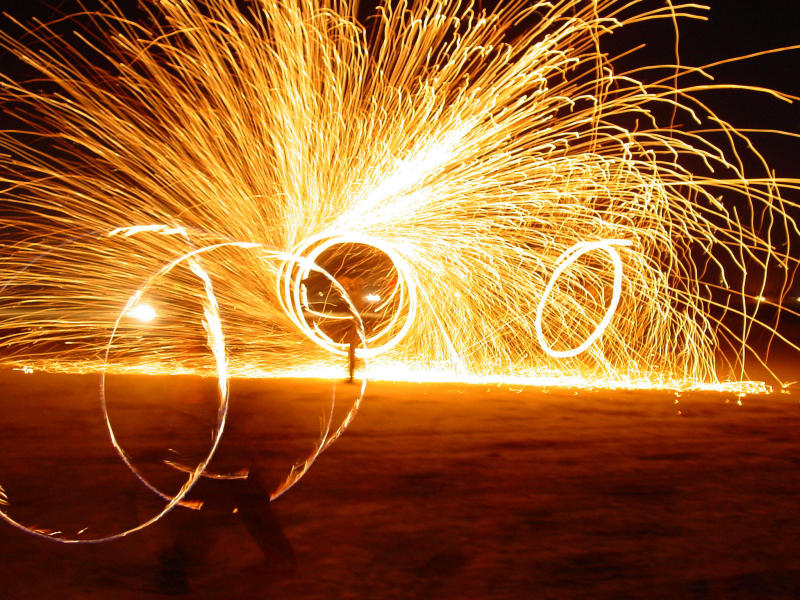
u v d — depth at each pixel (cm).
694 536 495
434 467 641
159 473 588
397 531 489
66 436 695
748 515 540
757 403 1016
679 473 646
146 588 401
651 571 437
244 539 469
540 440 751
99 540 425
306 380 1066
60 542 452
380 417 831
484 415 864
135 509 514
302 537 475
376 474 615
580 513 534
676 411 933
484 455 685
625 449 725
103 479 573
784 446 757
